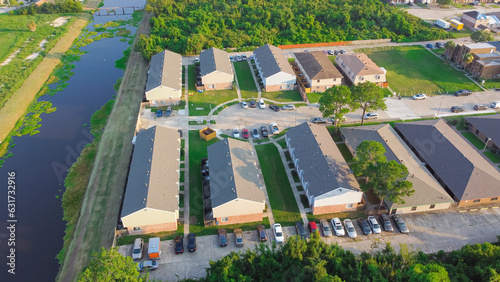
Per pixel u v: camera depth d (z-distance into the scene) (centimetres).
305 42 14512
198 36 13725
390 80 11756
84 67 13462
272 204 7281
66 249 6712
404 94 10956
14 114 10506
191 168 8162
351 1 17625
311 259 5428
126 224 6438
